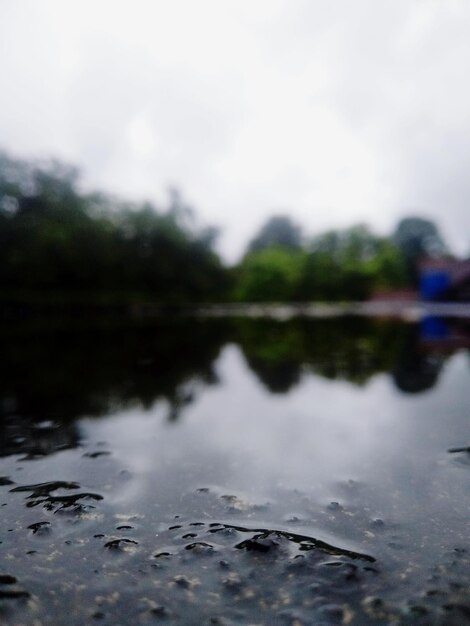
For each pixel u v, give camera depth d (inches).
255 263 1845.5
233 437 101.1
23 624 43.4
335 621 43.3
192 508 66.5
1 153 852.0
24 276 805.2
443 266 1064.8
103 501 69.2
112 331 444.1
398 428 104.3
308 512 64.7
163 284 1232.8
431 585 48.1
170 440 99.4
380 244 1750.7
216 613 44.7
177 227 1301.7
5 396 144.9
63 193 951.6
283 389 153.1
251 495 70.7
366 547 55.4
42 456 89.7
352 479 76.2
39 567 52.4
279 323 589.0
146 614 44.7
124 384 164.6
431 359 211.8
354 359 221.0
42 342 325.4
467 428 102.7
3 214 799.7
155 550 55.6
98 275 971.3
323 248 1798.7
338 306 1509.6
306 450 91.4
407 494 70.0
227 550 55.3
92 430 107.3
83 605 46.0
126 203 1219.2
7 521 62.9
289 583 48.9
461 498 68.3
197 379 174.1
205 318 767.1
